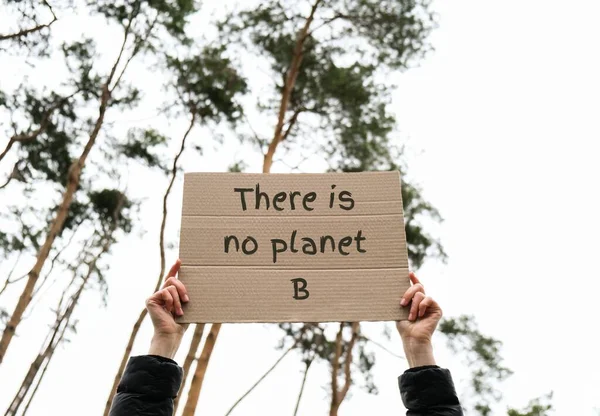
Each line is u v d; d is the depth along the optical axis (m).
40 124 10.04
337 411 10.38
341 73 9.91
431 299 1.60
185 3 10.14
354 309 1.68
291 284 1.72
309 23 10.01
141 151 11.06
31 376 9.84
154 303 1.61
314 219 1.85
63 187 11.20
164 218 10.52
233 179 1.93
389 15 9.70
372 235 1.82
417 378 1.42
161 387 1.36
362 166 10.42
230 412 9.77
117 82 10.34
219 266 1.75
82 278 11.41
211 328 7.57
